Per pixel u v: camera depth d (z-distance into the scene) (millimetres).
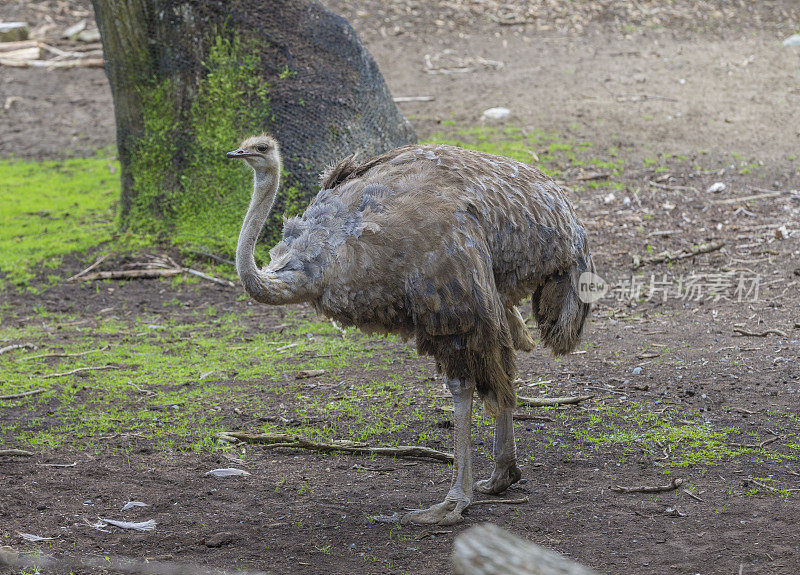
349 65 17766
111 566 7512
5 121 26516
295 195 16906
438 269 8023
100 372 12688
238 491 9125
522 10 32469
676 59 27891
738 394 11211
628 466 9523
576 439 10227
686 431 10266
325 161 17141
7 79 29188
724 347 12789
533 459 9781
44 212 19938
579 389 11609
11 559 7547
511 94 25859
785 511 8359
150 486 9242
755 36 29469
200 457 9969
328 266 8273
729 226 17625
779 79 25859
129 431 10719
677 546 7781
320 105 17266
